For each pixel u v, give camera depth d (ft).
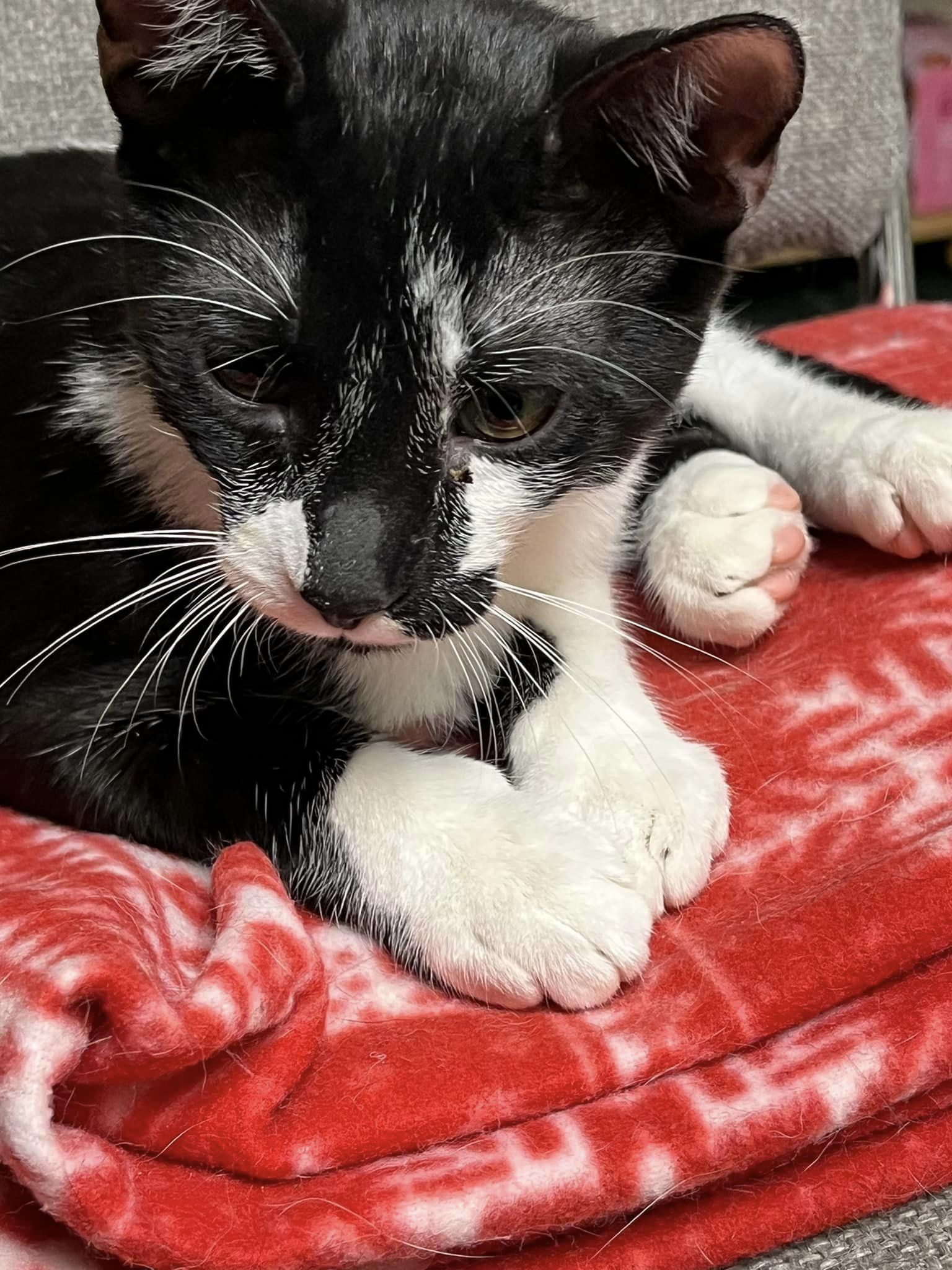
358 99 0.63
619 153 0.64
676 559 0.88
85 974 0.53
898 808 0.75
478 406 0.65
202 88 0.62
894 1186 0.62
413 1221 0.55
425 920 0.66
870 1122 0.63
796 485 0.98
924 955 0.65
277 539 0.64
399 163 0.62
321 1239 0.54
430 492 0.64
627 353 0.69
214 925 0.65
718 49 0.61
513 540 0.70
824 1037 0.63
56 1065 0.52
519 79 0.66
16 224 0.83
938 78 2.01
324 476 0.63
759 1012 0.63
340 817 0.70
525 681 0.80
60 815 0.73
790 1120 0.60
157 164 0.65
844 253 1.58
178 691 0.74
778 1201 0.61
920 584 0.91
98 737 0.73
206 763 0.72
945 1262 0.61
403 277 0.61
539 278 0.64
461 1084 0.60
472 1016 0.64
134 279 0.68
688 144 0.64
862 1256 0.61
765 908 0.69
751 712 0.83
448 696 0.80
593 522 0.81
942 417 0.93
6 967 0.55
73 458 0.76
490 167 0.62
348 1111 0.58
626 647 0.89
